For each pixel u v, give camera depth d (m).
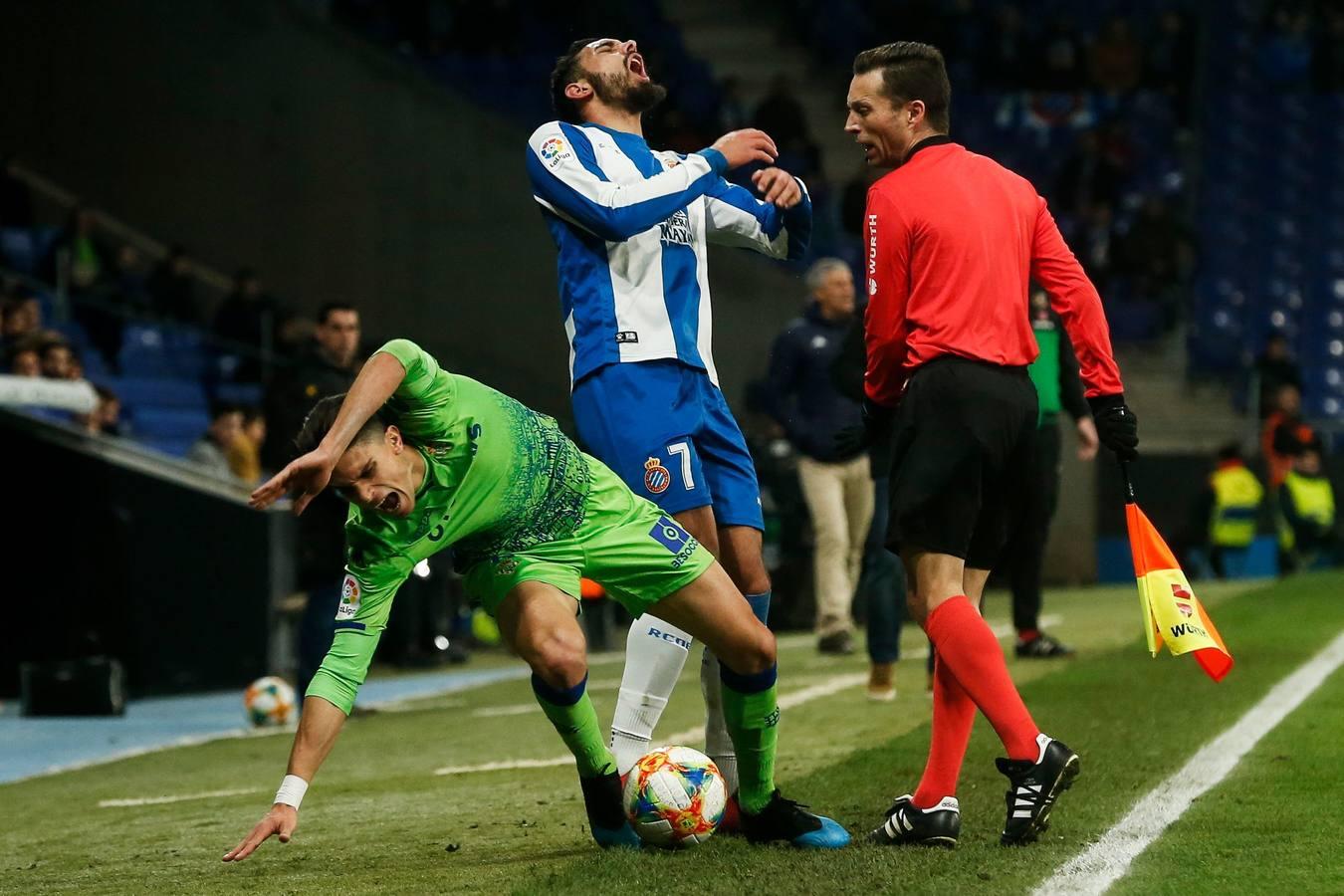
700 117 73.56
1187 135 80.62
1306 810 16.75
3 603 40.16
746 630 15.55
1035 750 15.18
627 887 14.07
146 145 67.94
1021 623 32.59
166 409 55.25
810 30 85.00
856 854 15.21
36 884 16.62
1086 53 80.62
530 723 29.95
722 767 17.44
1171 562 15.74
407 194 66.12
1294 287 79.25
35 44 68.56
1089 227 73.25
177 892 15.48
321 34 66.69
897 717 26.11
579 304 16.84
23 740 32.88
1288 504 59.97
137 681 40.03
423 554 15.06
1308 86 83.75
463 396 15.08
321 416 14.69
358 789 22.50
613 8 76.88
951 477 15.48
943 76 16.45
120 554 40.16
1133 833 15.85
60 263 55.09
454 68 75.19
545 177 16.45
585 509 15.69
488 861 16.19
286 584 41.50
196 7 67.50
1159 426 68.62
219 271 67.62
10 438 40.12
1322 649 31.92
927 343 15.77
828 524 36.91
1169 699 25.59
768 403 49.62
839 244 70.31
